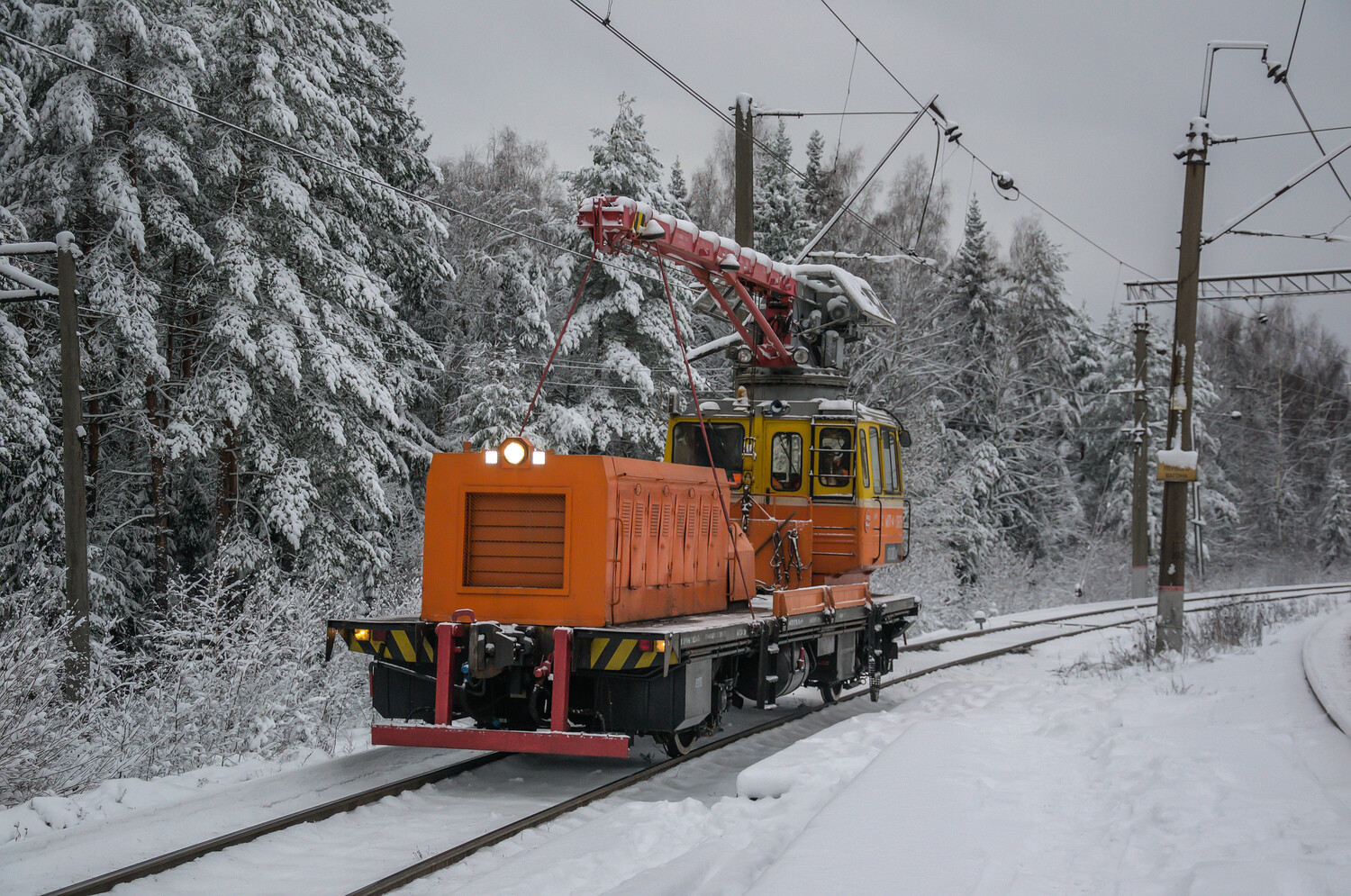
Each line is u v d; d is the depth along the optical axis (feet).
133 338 53.72
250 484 63.26
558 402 87.20
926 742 25.96
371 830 22.80
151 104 57.62
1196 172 57.26
